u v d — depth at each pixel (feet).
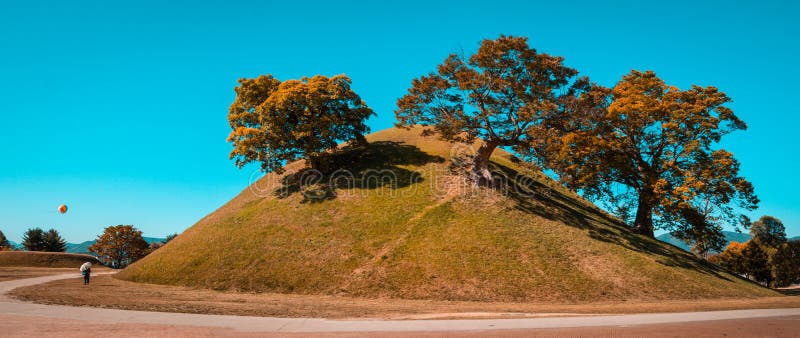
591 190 119.14
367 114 140.97
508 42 110.22
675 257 105.19
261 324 43.04
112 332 36.37
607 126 111.86
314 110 128.67
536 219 109.50
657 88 116.06
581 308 66.23
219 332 37.83
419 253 93.66
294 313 53.26
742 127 107.65
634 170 114.52
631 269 90.79
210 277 92.02
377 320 48.03
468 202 113.70
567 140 107.04
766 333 38.45
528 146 111.65
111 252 271.49
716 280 94.89
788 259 193.26
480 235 99.55
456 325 43.62
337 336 36.47
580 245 98.78
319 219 111.45
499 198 116.78
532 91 110.42
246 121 130.11
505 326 42.83
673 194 103.71
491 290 81.61
